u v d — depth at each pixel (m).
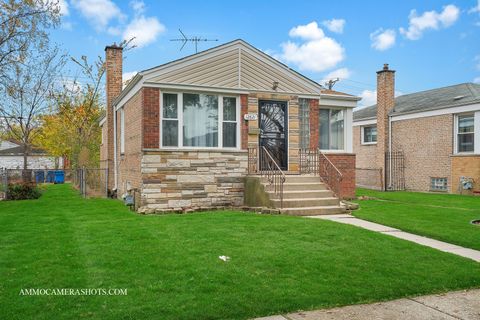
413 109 21.45
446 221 10.18
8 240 7.73
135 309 4.56
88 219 10.37
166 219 10.13
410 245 7.58
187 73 12.48
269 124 13.72
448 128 19.83
